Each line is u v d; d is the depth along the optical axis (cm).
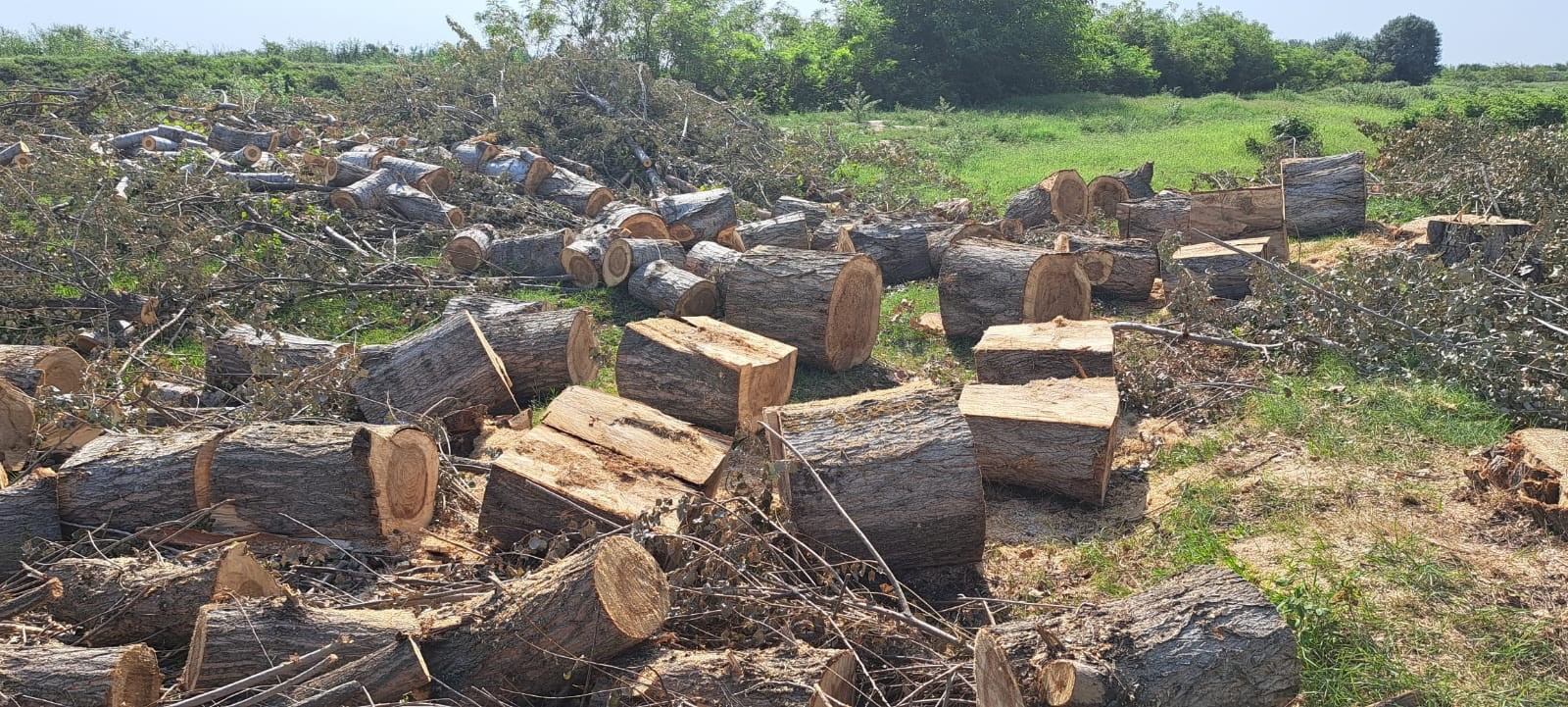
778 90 3158
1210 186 1561
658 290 937
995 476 599
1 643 374
